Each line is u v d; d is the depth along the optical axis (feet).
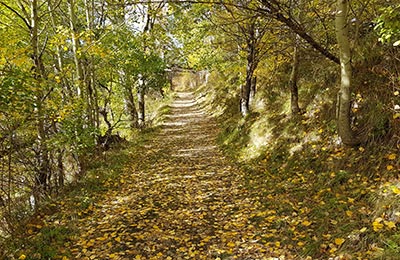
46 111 21.61
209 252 14.15
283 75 37.40
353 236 12.36
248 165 26.84
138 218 18.17
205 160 31.96
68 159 28.99
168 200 20.94
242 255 13.64
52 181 25.58
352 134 18.85
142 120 56.70
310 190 18.38
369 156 17.31
